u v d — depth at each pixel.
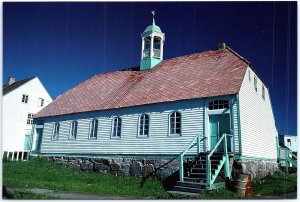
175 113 18.36
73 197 12.27
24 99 38.94
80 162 21.94
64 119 24.45
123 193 14.07
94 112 22.44
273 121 24.53
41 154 25.05
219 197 12.52
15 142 37.12
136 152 19.20
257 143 18.91
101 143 21.19
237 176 14.10
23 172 19.69
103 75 28.80
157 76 23.16
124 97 21.94
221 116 17.05
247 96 18.33
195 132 17.33
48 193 13.02
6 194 12.07
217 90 17.38
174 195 12.94
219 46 23.19
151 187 16.28
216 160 15.07
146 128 19.38
